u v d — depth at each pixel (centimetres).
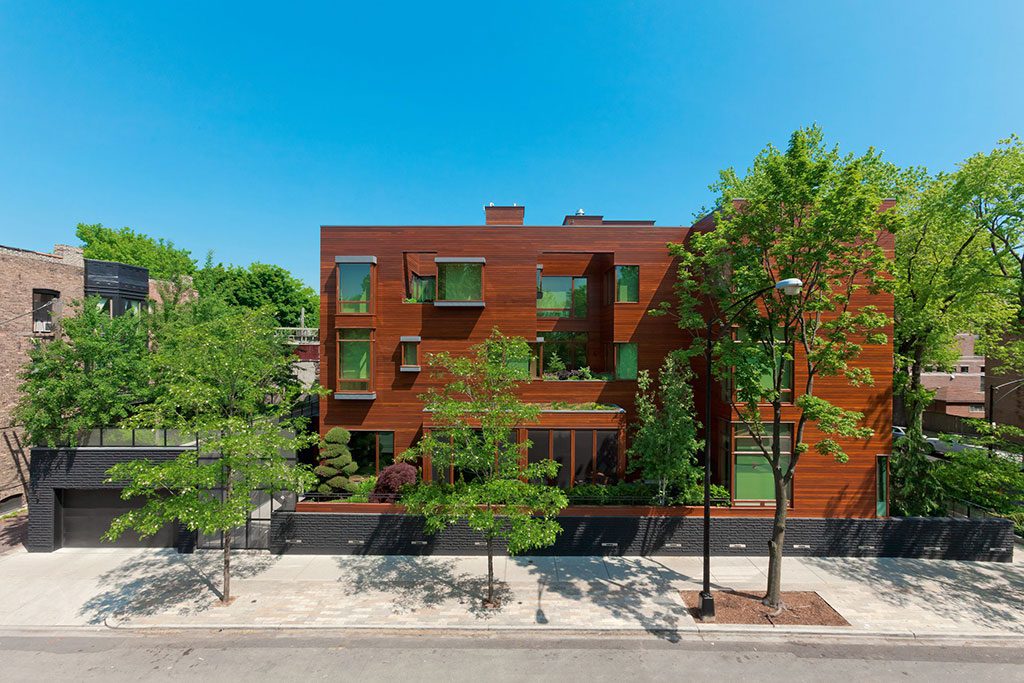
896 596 1188
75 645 1010
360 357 1767
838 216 1036
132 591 1223
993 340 2022
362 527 1441
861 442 1471
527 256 1784
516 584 1248
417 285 1991
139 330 1880
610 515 1439
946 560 1400
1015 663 951
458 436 1180
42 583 1273
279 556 1430
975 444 1595
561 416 1634
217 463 1137
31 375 1572
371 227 1786
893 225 1047
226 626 1065
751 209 1171
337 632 1052
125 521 1087
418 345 1778
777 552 1137
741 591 1210
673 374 1485
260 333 1645
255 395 1285
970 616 1101
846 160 1783
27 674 907
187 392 1138
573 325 1998
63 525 1530
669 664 936
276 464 1183
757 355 1224
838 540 1422
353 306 1756
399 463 1661
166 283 2459
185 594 1205
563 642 1012
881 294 1462
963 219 1691
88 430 1548
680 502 1473
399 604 1150
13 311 1888
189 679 890
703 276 1309
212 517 1042
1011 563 1379
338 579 1277
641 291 1772
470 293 1772
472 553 1430
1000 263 1705
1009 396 2877
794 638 1030
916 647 1002
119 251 4716
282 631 1057
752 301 1192
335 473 1648
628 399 1753
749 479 1505
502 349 1212
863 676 904
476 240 1788
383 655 963
